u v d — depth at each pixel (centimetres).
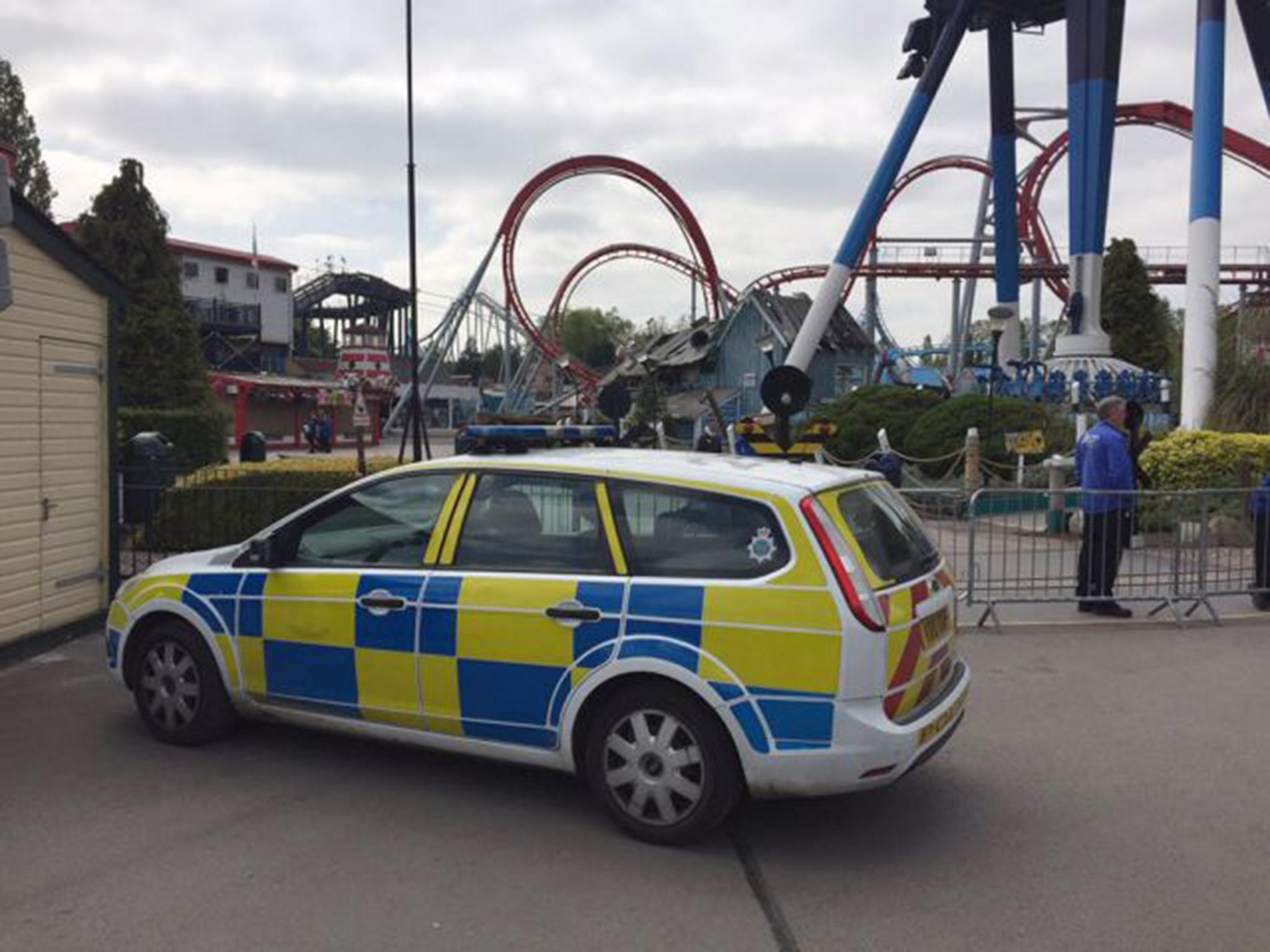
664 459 481
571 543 460
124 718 608
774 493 429
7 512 738
